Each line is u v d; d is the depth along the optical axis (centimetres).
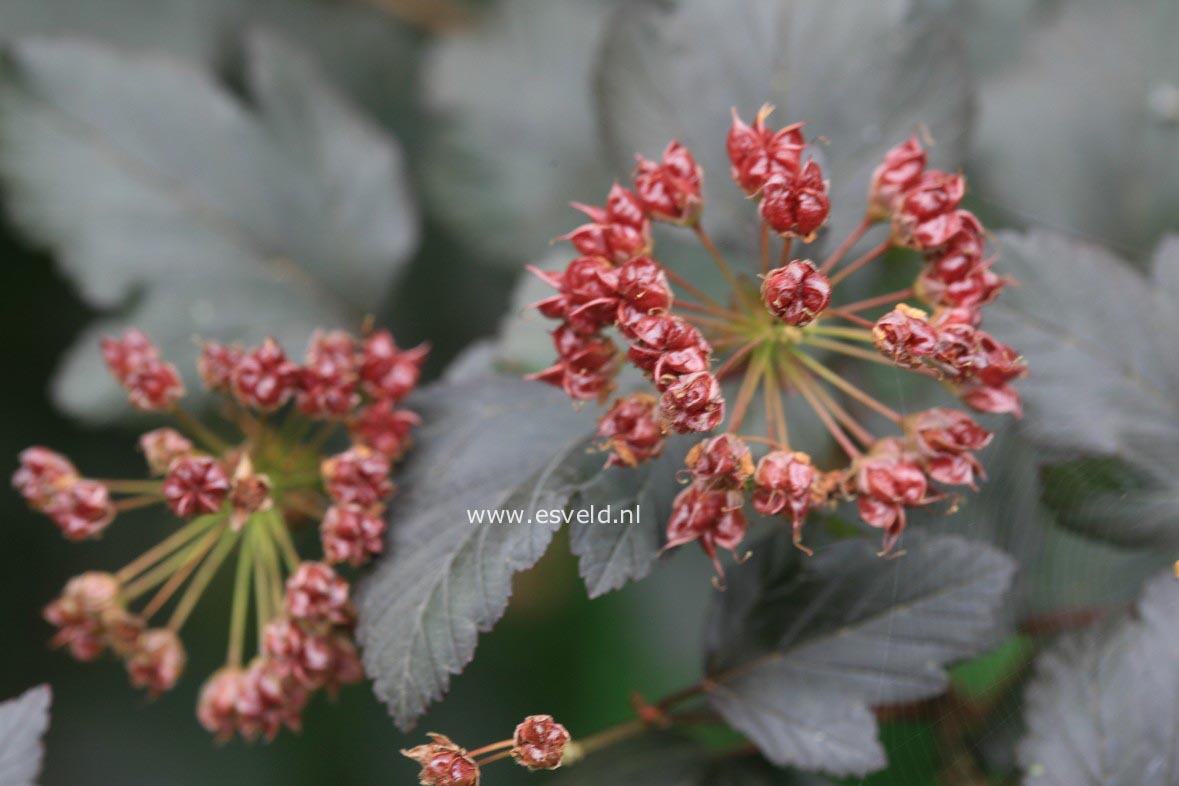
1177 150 43
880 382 41
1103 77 43
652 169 38
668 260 42
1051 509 39
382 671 38
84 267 43
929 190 38
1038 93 43
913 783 40
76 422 43
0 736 38
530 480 39
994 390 38
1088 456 39
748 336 38
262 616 40
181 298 44
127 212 43
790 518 37
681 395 37
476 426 40
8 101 43
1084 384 39
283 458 40
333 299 44
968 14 44
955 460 38
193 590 40
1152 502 39
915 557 39
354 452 39
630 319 37
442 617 38
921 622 39
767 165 38
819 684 39
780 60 41
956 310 38
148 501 40
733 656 39
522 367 41
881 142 41
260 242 44
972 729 40
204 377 41
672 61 41
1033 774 38
